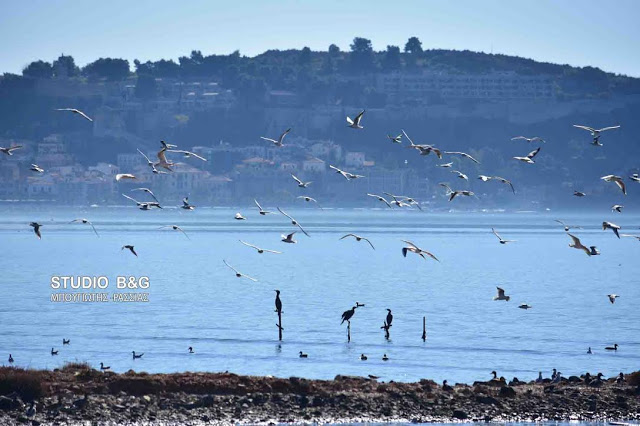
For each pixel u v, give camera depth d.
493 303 136.50
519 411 65.25
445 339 99.62
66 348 91.94
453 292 153.25
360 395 66.25
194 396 64.62
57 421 59.09
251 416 62.09
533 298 145.50
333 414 63.22
